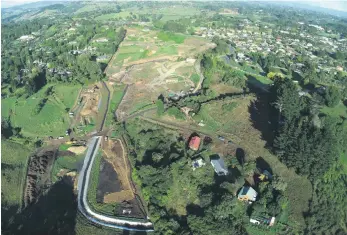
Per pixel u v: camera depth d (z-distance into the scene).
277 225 108.12
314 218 109.75
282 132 134.75
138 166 136.25
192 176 126.69
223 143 150.12
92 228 108.44
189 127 165.75
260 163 135.12
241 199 115.56
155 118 177.38
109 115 187.62
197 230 101.56
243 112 175.50
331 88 175.50
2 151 149.75
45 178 137.25
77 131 173.38
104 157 149.88
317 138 119.88
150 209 111.62
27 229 109.88
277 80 191.62
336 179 123.62
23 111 193.00
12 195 125.00
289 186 122.31
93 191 126.56
